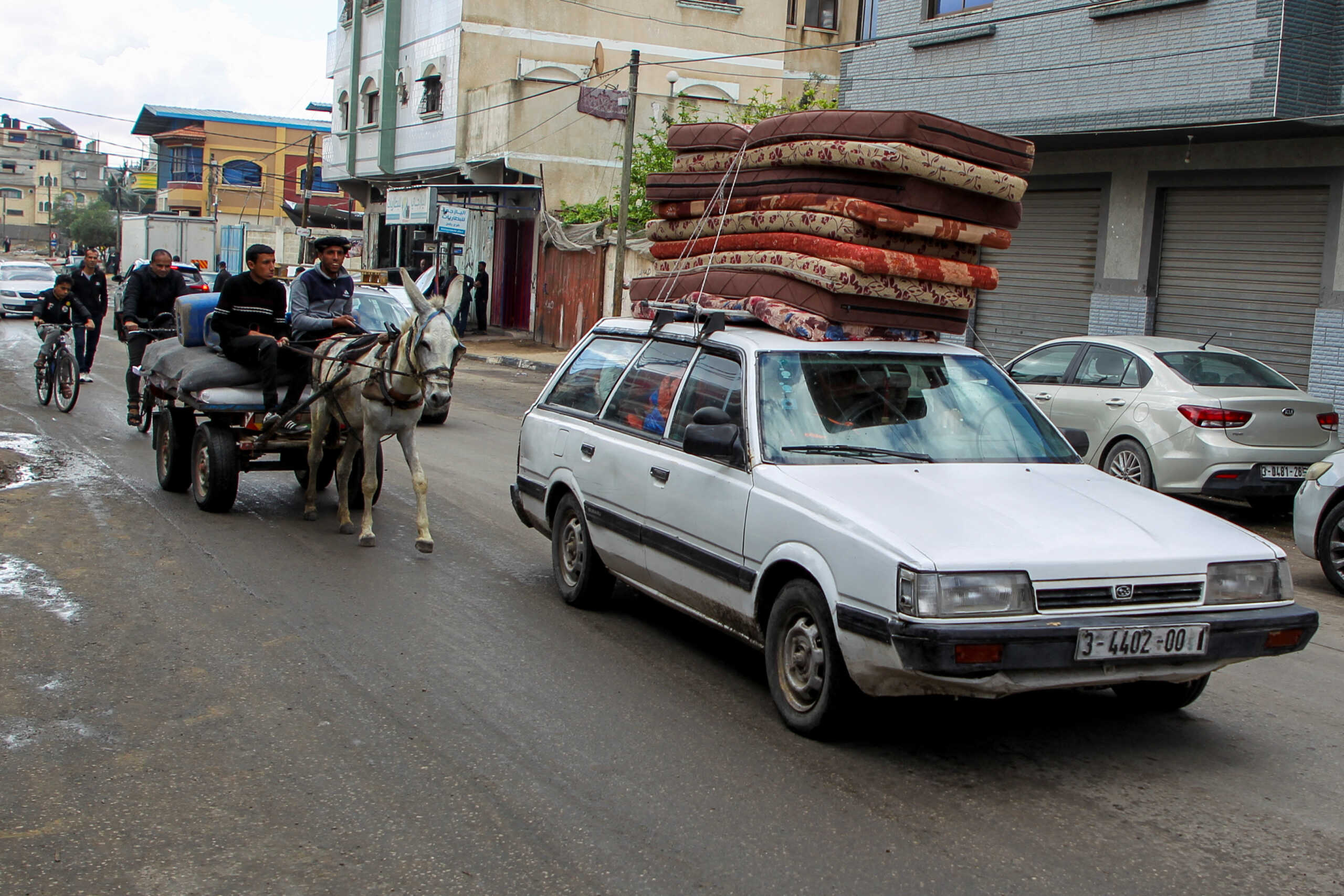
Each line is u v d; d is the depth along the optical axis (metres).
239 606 6.90
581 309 28.12
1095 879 3.89
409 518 9.60
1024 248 17.73
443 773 4.66
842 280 5.85
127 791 4.44
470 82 32.41
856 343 6.00
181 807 4.32
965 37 16.28
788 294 6.15
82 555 7.93
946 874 3.90
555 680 5.80
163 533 8.65
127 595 7.06
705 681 5.84
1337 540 8.42
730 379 5.89
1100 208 16.45
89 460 11.58
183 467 9.92
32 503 9.52
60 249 102.38
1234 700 5.86
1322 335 13.70
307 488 9.34
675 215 7.23
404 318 15.50
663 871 3.89
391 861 3.93
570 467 7.07
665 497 6.03
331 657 6.05
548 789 4.52
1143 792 4.64
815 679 5.02
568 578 7.18
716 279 6.63
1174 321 15.64
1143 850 4.12
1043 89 15.29
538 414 7.68
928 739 5.13
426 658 6.08
